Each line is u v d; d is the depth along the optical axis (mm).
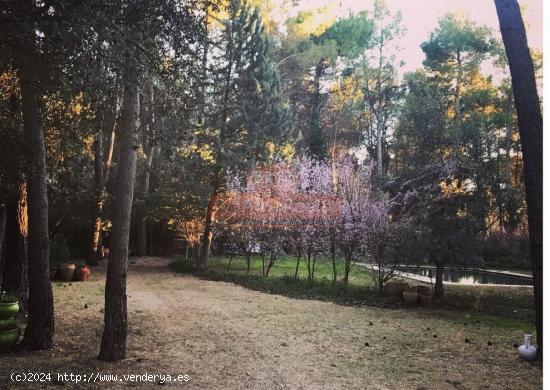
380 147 24344
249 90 14789
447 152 11164
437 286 9266
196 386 4145
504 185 13984
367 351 5461
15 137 5680
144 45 3760
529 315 7992
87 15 2959
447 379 4441
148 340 5844
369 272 14523
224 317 7453
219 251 19719
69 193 13195
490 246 13789
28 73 3514
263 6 17922
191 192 15125
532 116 4859
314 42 23375
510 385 4281
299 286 10906
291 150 18531
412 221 10023
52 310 5398
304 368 4758
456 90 18562
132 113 5059
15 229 7695
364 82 26500
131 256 20938
